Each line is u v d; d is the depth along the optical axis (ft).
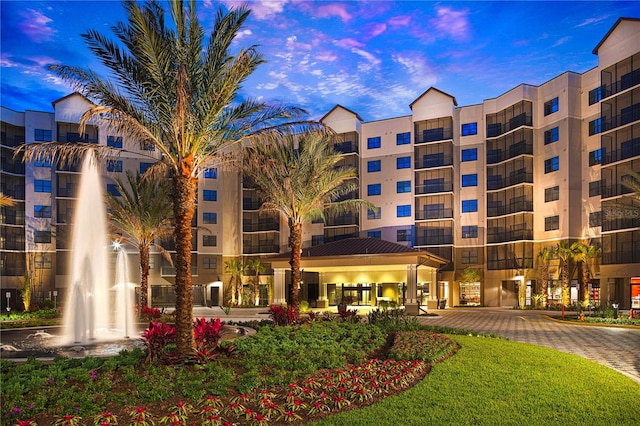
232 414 27.76
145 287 114.83
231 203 209.77
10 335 70.74
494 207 180.14
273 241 207.62
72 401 28.76
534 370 40.06
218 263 203.72
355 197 191.42
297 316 78.69
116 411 28.25
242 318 117.50
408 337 57.31
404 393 32.32
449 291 178.40
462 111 186.70
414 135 187.93
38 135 184.03
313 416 27.91
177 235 44.93
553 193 163.94
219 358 41.37
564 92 161.68
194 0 44.57
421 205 186.80
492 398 31.07
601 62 152.66
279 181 89.56
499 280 175.22
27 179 184.03
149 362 39.91
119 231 135.23
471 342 58.49
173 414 26.68
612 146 148.77
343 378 35.27
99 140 185.16
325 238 195.62
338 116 196.75
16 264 183.21
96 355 49.42
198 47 45.39
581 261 148.97
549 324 95.35
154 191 116.98
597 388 34.04
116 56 45.34
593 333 77.41
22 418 26.58
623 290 143.64
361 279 163.73
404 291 159.22
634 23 142.61
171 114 45.62
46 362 40.78
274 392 32.19
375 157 193.67
